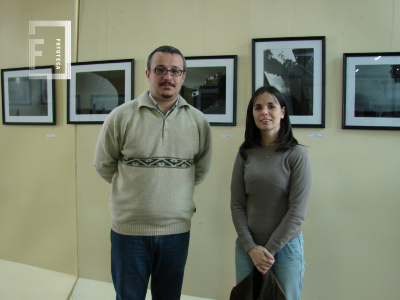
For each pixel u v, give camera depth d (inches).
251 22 60.1
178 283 46.0
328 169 58.2
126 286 43.3
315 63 57.3
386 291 57.2
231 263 62.5
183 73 43.3
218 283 63.4
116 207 44.2
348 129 57.1
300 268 40.3
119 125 42.8
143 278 44.0
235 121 60.2
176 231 44.3
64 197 71.0
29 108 71.9
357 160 57.2
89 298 64.7
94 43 67.7
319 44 57.1
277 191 40.2
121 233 43.6
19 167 74.1
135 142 42.1
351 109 56.6
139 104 42.7
